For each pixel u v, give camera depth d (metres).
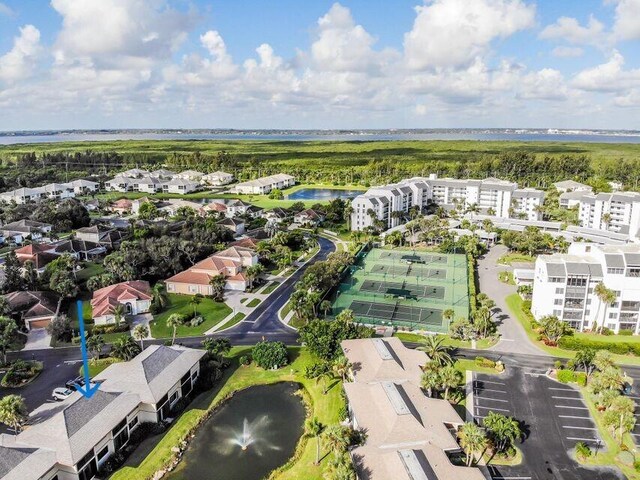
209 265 141.50
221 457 71.56
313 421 71.81
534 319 116.62
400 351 92.19
